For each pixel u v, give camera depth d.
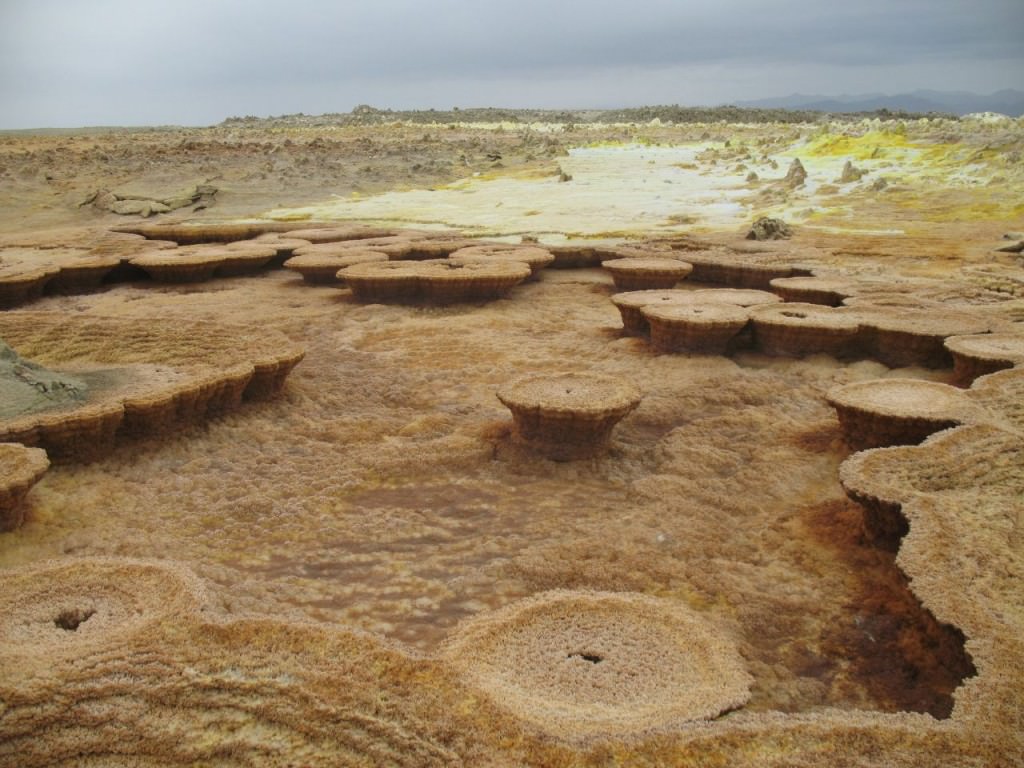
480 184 33.00
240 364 8.96
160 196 27.17
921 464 6.21
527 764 3.41
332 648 4.13
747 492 7.09
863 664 4.71
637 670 4.07
